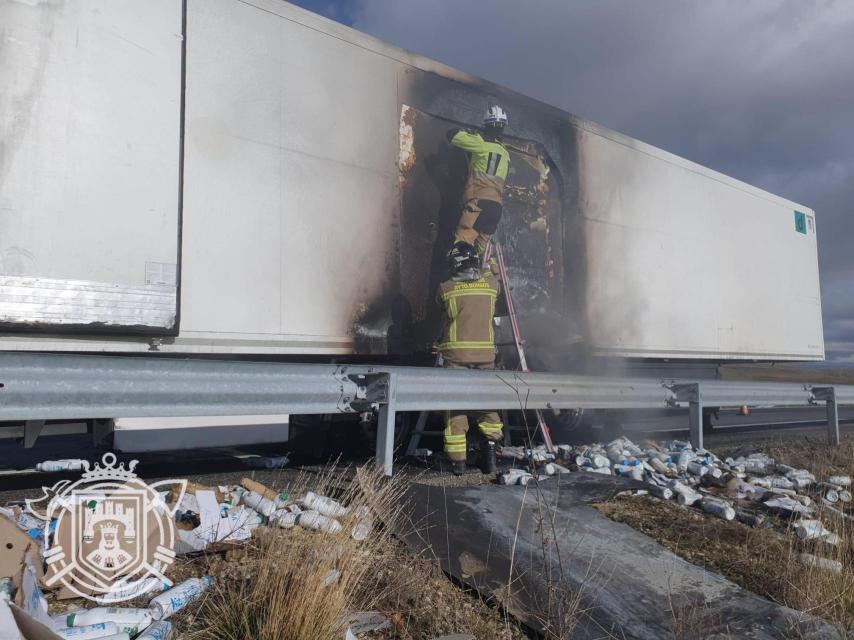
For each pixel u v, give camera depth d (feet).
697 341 31.91
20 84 13.37
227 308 16.06
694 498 14.80
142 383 10.82
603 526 12.71
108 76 14.39
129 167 14.51
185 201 15.55
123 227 14.34
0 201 13.00
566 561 10.96
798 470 19.86
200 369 11.50
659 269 29.99
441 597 9.59
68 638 7.12
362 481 11.88
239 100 16.61
